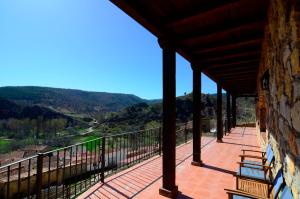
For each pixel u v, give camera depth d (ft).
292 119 5.25
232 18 9.44
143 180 12.85
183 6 8.39
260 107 23.48
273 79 8.93
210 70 20.54
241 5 8.22
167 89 10.86
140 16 8.32
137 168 15.30
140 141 17.63
